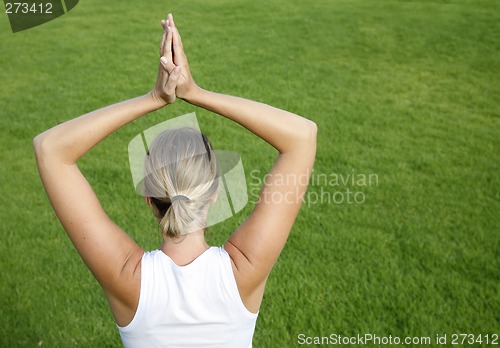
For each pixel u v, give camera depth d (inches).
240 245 71.9
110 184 267.6
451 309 188.9
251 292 72.3
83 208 68.3
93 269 69.4
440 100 368.8
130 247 71.4
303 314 186.7
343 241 224.8
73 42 489.1
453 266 209.9
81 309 190.5
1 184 271.9
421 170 280.4
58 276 206.5
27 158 299.1
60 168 67.4
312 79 406.3
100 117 67.2
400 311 187.6
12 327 182.9
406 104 363.3
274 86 394.6
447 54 450.9
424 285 199.5
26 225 238.1
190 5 598.2
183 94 68.0
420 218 240.2
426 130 326.0
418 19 534.6
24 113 354.6
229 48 473.7
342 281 201.8
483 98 371.2
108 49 473.4
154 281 70.1
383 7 573.9
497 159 291.1
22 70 427.8
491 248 219.9
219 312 71.0
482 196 256.7
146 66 438.6
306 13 564.1
